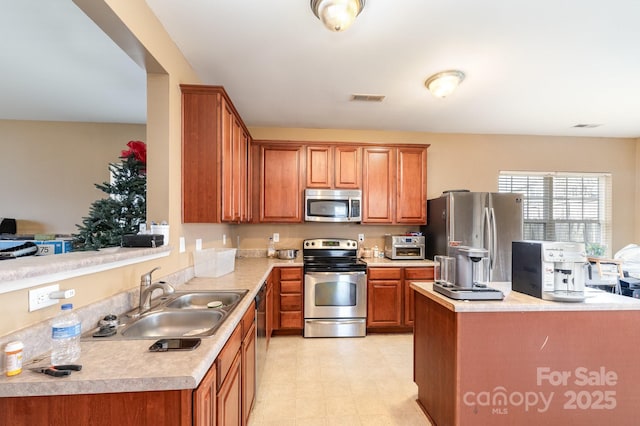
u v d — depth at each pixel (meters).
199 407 0.89
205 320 1.46
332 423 1.77
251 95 2.76
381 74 2.36
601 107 3.00
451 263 1.75
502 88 2.58
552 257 1.55
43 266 0.92
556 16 1.66
